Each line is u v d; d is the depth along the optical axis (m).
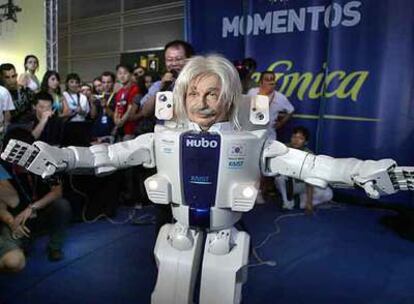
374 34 4.24
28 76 4.64
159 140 1.43
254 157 1.41
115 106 4.41
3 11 5.00
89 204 3.79
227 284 1.45
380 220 3.95
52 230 2.79
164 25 7.15
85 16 8.55
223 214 1.44
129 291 2.45
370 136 4.37
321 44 4.59
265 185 4.77
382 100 4.26
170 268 1.51
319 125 4.65
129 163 1.54
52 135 3.45
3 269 2.24
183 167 1.39
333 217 4.09
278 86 4.89
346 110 4.48
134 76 4.60
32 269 2.71
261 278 2.70
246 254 1.51
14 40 5.11
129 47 7.77
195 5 5.21
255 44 4.96
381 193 1.32
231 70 1.40
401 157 4.21
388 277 2.75
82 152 1.48
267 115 1.45
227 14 5.09
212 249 1.48
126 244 3.21
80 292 2.42
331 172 1.40
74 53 8.94
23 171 2.56
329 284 2.63
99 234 3.43
